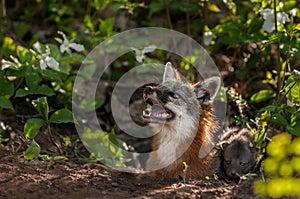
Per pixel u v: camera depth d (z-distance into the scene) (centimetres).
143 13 1709
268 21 1237
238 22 1377
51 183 975
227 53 1543
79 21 1739
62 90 1359
